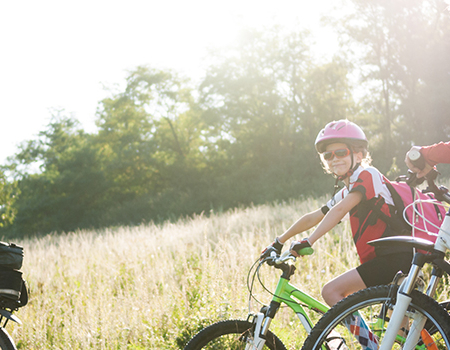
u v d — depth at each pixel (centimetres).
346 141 269
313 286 475
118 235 1115
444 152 236
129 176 4309
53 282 709
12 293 302
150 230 1154
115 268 713
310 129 3422
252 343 256
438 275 228
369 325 233
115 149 4519
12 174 4059
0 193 1451
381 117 3125
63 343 453
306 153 3159
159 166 4244
